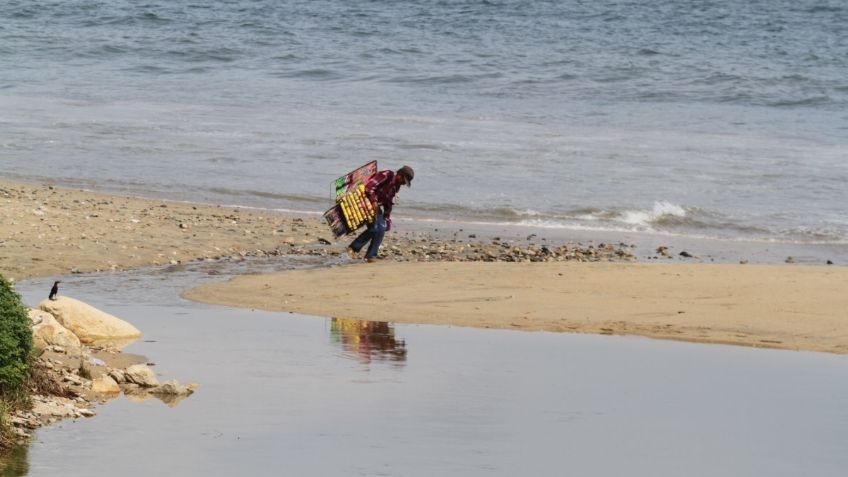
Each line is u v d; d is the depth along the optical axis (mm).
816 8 189125
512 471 21094
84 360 28000
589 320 34938
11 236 46094
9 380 23906
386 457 21734
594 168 71438
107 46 133375
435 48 138000
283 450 22094
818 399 26266
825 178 70625
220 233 50656
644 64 127875
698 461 21812
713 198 64438
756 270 43000
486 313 35875
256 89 106562
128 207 55281
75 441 22453
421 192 63344
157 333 32219
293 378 27453
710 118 96938
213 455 21703
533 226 57312
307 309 36312
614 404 25641
